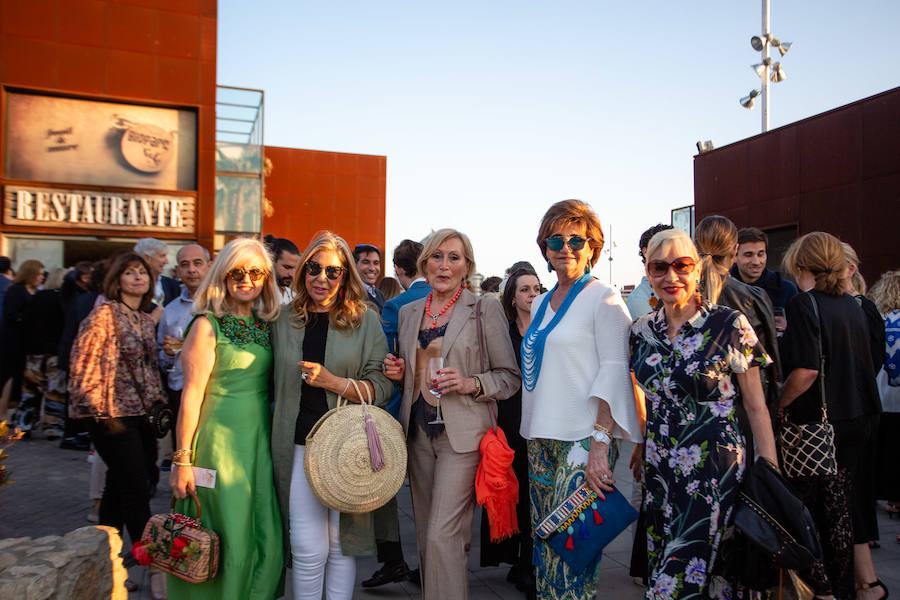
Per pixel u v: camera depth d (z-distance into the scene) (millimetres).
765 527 2252
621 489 5719
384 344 3123
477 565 4102
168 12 12352
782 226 11898
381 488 2760
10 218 11359
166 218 12312
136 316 3594
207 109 12586
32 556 2510
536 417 2785
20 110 11469
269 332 2932
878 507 5422
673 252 2420
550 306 2941
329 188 28500
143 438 3715
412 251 4938
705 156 13977
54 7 11602
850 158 10570
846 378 3066
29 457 6824
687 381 2408
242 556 2641
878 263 10094
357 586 3742
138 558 2582
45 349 7648
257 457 2793
